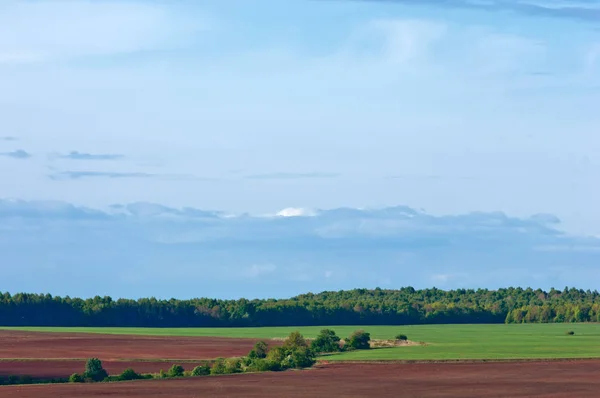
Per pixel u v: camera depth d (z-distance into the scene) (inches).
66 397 5659.5
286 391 5940.0
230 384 6373.0
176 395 5753.0
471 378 6653.5
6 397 5689.0
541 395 5644.7
